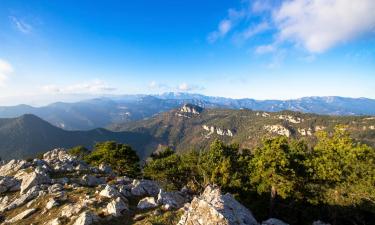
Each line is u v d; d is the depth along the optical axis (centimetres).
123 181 3841
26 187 3494
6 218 2791
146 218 2320
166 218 2234
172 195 3064
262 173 4341
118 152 6769
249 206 4578
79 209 2550
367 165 4088
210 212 1914
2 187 3691
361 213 4178
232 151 5491
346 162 4266
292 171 4100
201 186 5634
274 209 4600
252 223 2012
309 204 4497
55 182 3662
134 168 6906
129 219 2388
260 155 4688
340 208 4088
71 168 4816
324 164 4312
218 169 4959
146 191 3331
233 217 1916
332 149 4778
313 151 5016
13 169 4803
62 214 2531
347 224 4484
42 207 2848
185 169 5853
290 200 4606
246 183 4909
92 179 3947
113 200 2612
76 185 3522
